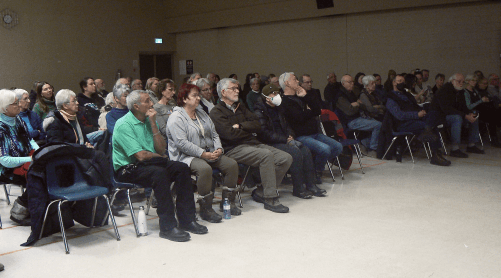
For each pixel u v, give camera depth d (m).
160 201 3.29
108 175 3.41
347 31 10.11
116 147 3.49
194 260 2.88
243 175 4.14
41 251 3.11
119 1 12.35
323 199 4.25
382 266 2.71
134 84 5.93
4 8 10.23
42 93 5.16
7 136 3.53
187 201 3.39
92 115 5.10
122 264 2.85
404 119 5.77
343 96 6.19
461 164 5.64
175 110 3.76
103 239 3.33
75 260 2.94
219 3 12.12
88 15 11.72
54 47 11.11
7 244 3.27
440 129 6.80
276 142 4.34
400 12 9.34
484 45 8.45
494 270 2.62
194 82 5.11
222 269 2.73
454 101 6.05
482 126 7.34
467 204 3.93
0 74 10.26
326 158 4.61
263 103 4.37
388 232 3.29
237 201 4.28
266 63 11.69
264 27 11.56
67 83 11.40
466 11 8.58
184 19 13.02
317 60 10.70
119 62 12.44
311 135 4.88
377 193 4.39
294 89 4.68
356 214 3.74
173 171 3.40
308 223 3.55
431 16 8.98
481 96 6.93
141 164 3.39
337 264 2.75
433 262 2.75
